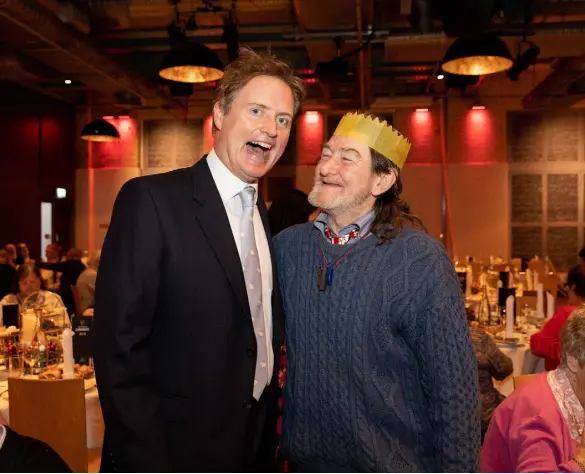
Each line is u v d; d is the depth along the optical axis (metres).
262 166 1.44
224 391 1.33
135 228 1.28
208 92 10.87
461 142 11.18
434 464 1.40
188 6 6.61
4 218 9.79
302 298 1.51
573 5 6.36
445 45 6.91
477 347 2.94
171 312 1.31
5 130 9.80
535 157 11.08
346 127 1.51
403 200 1.56
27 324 3.38
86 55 7.05
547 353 3.25
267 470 1.54
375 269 1.43
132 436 1.21
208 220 1.35
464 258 10.67
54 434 2.49
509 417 1.54
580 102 10.45
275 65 1.45
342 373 1.41
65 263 6.62
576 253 11.01
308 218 2.90
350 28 6.55
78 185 11.77
